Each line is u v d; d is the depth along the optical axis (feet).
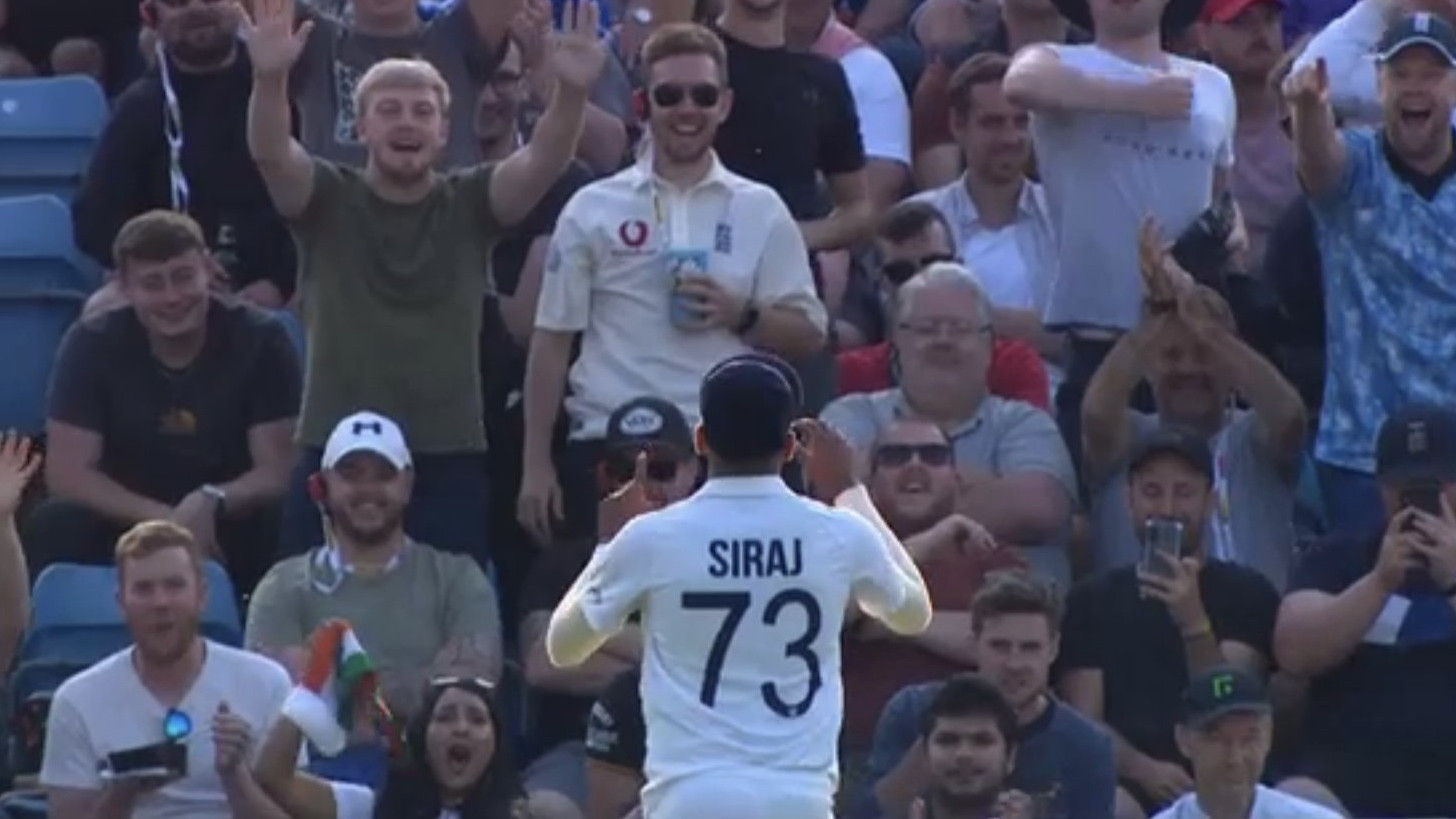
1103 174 166.20
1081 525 160.45
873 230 172.24
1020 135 174.60
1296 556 155.94
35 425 171.22
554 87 159.84
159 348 160.25
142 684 143.74
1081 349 166.91
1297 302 164.86
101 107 185.47
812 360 161.58
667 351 158.40
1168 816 141.08
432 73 158.81
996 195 175.73
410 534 156.35
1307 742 150.61
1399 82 160.45
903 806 139.95
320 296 157.38
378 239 157.38
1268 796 140.36
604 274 158.81
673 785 115.03
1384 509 154.51
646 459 140.15
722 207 159.84
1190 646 148.05
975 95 175.11
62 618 153.99
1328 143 160.66
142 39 189.98
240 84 171.42
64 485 159.22
